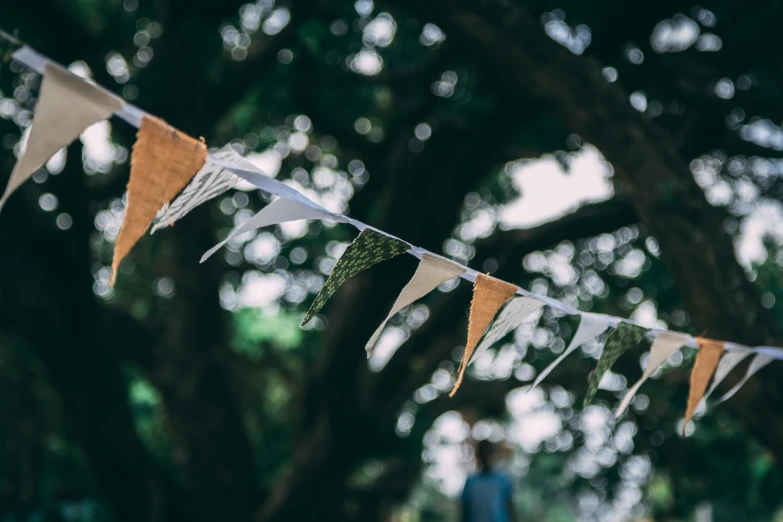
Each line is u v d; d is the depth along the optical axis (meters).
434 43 9.09
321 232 11.95
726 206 10.69
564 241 9.56
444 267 2.17
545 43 6.11
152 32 9.61
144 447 9.27
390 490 11.45
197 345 10.00
